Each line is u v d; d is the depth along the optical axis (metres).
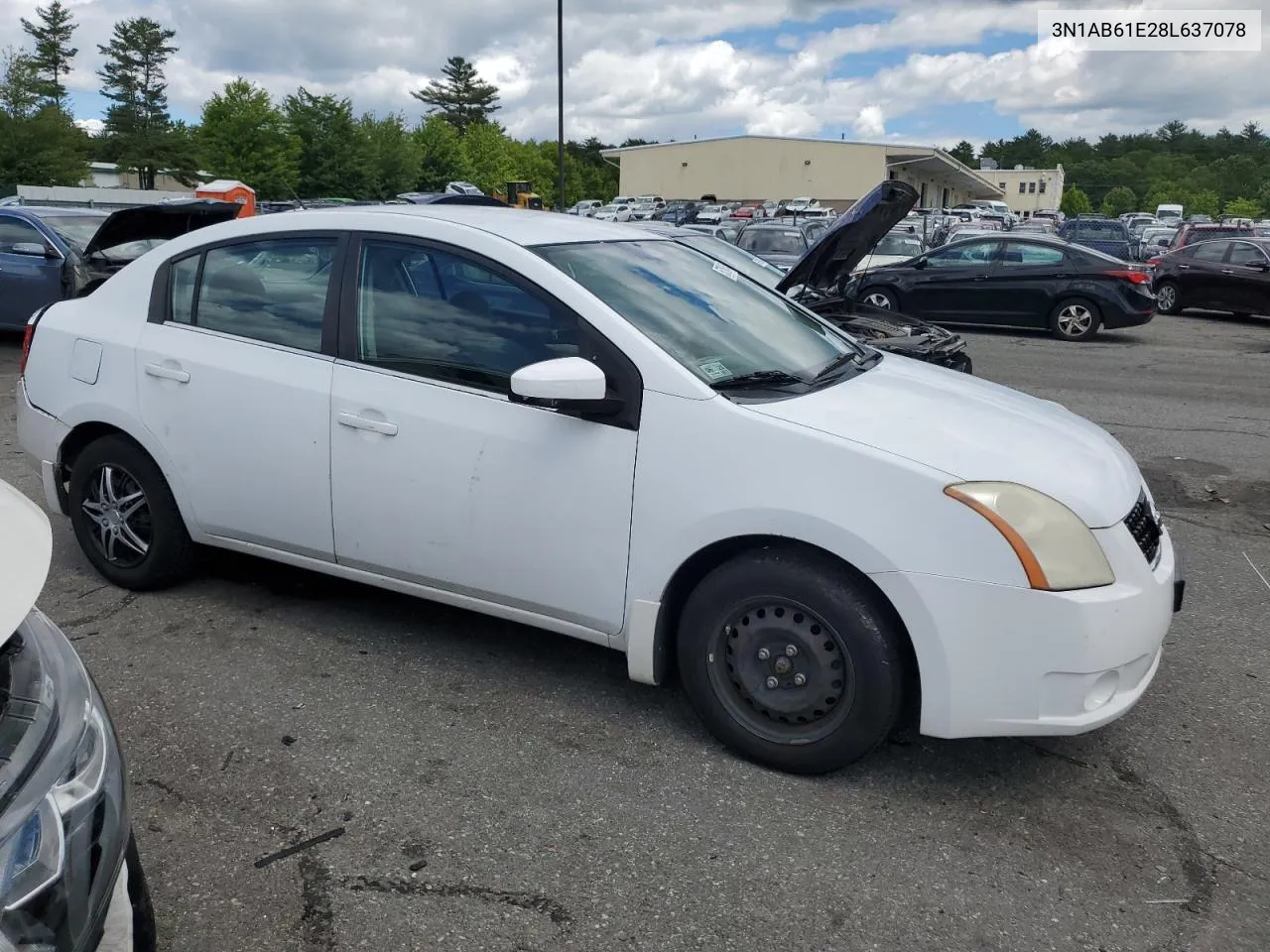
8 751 1.73
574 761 3.22
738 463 3.02
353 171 60.09
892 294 15.73
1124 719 3.59
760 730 3.17
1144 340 14.96
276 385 3.75
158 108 74.75
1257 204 127.12
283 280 3.84
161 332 4.07
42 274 10.34
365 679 3.72
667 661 3.35
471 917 2.53
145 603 4.31
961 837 2.88
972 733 2.90
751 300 3.98
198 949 2.41
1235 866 2.79
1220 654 4.15
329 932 2.47
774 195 71.81
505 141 86.19
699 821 2.93
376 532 3.63
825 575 2.98
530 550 3.35
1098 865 2.78
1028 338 15.04
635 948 2.44
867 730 3.02
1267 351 13.71
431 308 3.53
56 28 85.06
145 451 4.20
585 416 3.19
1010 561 2.79
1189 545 5.56
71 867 1.75
